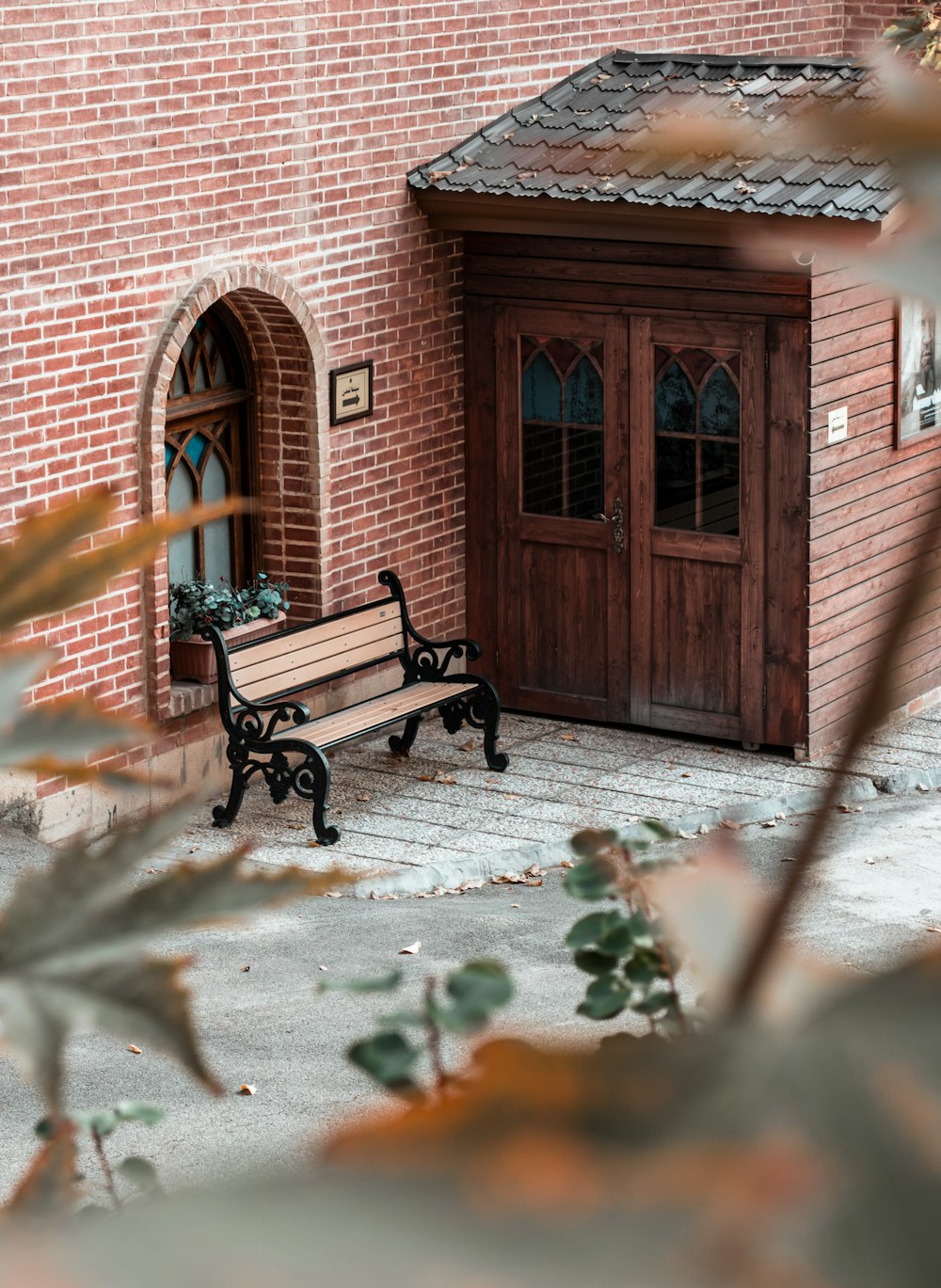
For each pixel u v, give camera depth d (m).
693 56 11.72
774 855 9.52
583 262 10.94
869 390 10.86
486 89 11.24
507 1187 0.20
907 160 0.25
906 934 8.34
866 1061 0.21
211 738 9.98
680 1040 0.24
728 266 10.46
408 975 7.79
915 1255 0.19
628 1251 0.19
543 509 11.54
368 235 10.63
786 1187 0.19
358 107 10.41
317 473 10.52
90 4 8.73
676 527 11.10
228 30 9.51
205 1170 5.68
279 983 7.64
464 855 9.41
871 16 14.36
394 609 11.05
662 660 11.34
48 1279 0.19
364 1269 0.19
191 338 10.10
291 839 9.60
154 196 9.23
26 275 8.61
